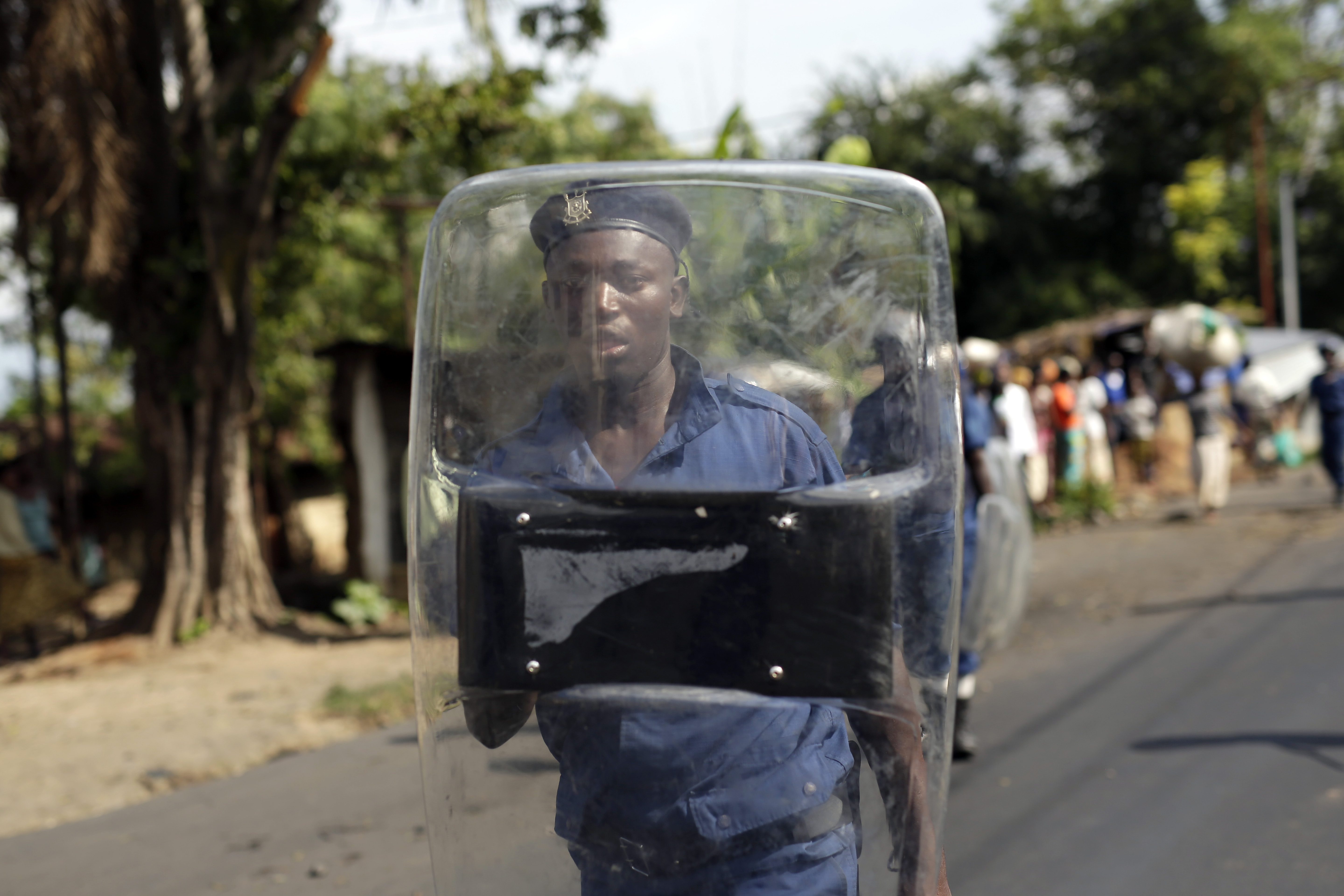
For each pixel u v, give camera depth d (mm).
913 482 1441
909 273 1502
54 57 7230
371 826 4289
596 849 1423
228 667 7617
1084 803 4070
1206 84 26500
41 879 3965
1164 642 6434
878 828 1415
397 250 15859
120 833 4422
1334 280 28969
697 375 1496
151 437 8852
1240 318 25203
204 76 8711
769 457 1456
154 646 8445
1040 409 11914
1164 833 3746
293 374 14352
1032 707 5371
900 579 1422
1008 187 27016
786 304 1505
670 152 11469
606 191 1481
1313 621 6562
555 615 1412
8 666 8391
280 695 6617
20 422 13820
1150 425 13906
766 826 1384
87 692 7031
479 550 1436
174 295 8891
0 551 8969
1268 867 3428
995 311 26312
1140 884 3379
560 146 14875
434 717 1494
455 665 1470
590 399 1476
